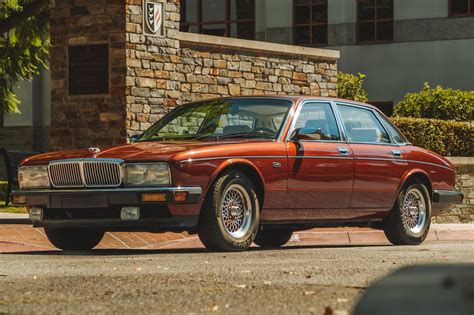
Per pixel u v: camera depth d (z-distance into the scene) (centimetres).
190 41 1806
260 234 1195
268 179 967
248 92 1927
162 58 1744
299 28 2856
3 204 1698
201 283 539
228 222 932
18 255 893
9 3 2242
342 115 1088
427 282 182
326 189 1032
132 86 1689
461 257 804
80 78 1720
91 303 440
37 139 2866
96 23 1705
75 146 1725
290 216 1005
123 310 411
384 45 2777
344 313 375
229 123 1020
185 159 899
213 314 393
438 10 2733
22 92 2873
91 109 1711
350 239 1351
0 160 2870
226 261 761
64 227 995
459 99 2355
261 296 459
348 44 2808
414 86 2752
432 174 1187
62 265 720
